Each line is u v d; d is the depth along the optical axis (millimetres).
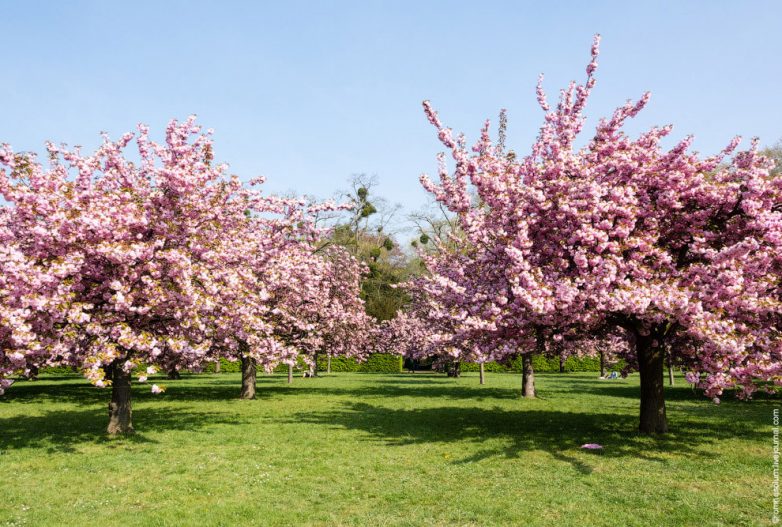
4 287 10578
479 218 12719
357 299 30266
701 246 11008
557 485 8961
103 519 7480
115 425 13812
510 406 19891
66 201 11406
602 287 10172
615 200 10812
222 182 14984
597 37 12508
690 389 25703
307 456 11289
